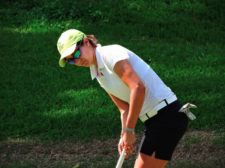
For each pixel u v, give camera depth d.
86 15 29.02
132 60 10.62
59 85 21.02
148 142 10.70
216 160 15.55
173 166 15.21
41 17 28.81
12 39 25.84
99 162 15.48
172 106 10.69
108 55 10.17
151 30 27.77
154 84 10.72
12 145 16.58
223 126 17.97
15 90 20.45
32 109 18.97
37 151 16.23
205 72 22.66
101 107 19.30
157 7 30.64
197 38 27.25
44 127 17.69
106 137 17.14
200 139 16.98
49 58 23.88
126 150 10.58
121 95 11.05
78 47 10.31
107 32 27.34
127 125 10.20
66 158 15.78
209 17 29.92
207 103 19.47
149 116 10.76
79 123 18.05
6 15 28.94
